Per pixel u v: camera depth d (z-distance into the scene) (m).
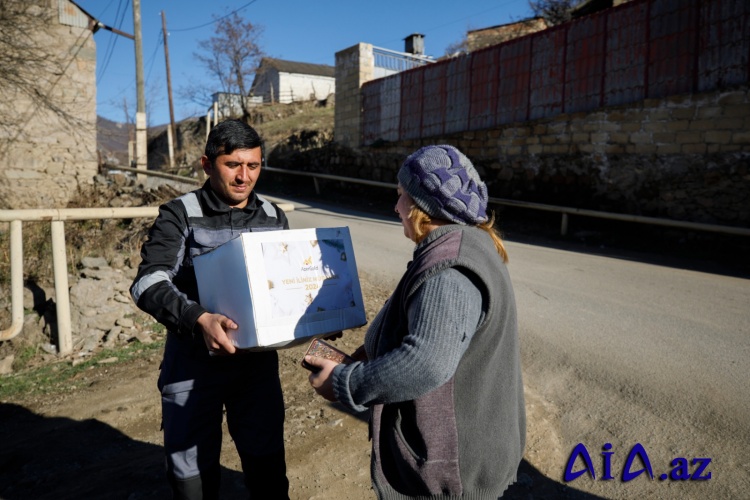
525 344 4.54
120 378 4.27
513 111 12.60
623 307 5.52
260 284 1.75
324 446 3.16
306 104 30.78
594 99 11.01
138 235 6.29
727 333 4.65
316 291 1.85
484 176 13.11
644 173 10.07
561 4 21.81
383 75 17.66
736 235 8.77
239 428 2.20
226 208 2.13
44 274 5.58
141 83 18.05
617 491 2.67
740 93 8.83
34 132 12.38
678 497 2.58
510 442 1.51
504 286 1.48
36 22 11.48
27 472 3.12
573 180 11.20
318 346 1.62
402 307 1.50
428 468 1.43
